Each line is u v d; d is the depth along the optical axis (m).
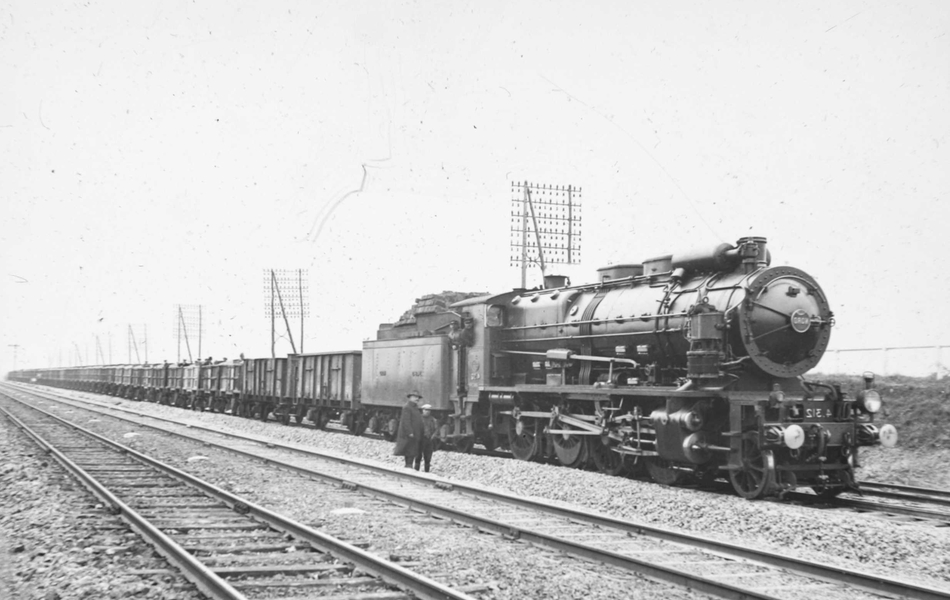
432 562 8.27
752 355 14.05
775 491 13.56
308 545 8.95
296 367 36.16
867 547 9.55
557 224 33.66
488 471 16.86
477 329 21.64
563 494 13.64
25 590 7.52
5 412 36.69
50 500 12.41
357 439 25.78
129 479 14.87
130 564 8.23
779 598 6.96
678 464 15.04
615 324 17.08
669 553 8.95
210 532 9.89
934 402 20.17
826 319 14.77
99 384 83.69
